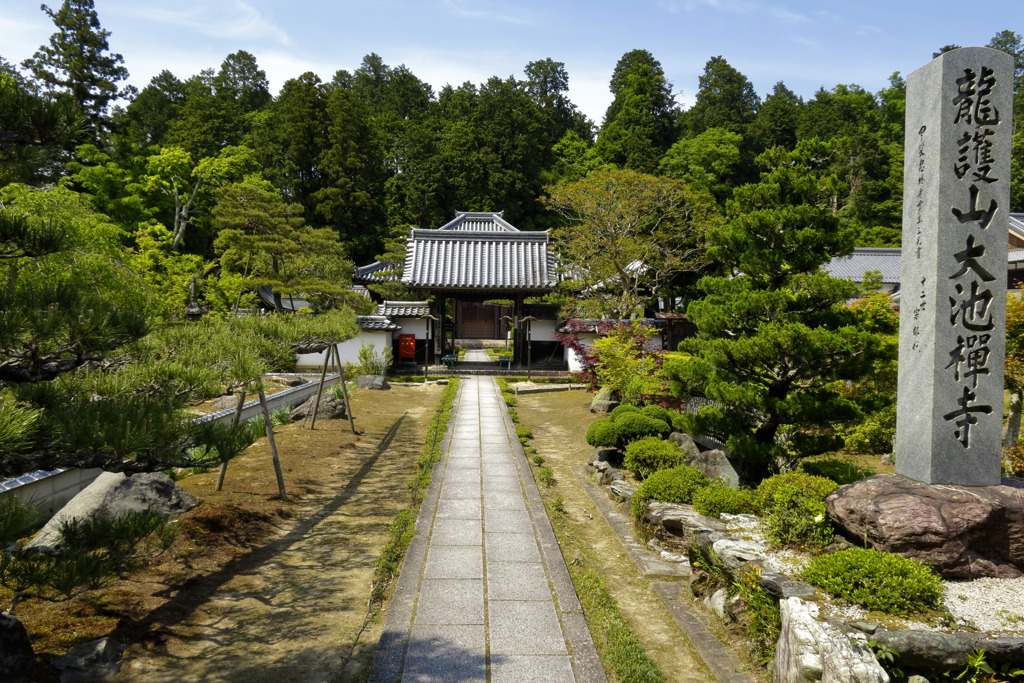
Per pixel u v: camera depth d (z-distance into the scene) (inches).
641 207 1053.2
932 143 250.1
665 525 323.9
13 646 189.5
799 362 374.6
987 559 223.8
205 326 408.5
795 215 400.2
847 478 376.2
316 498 413.1
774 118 2006.6
